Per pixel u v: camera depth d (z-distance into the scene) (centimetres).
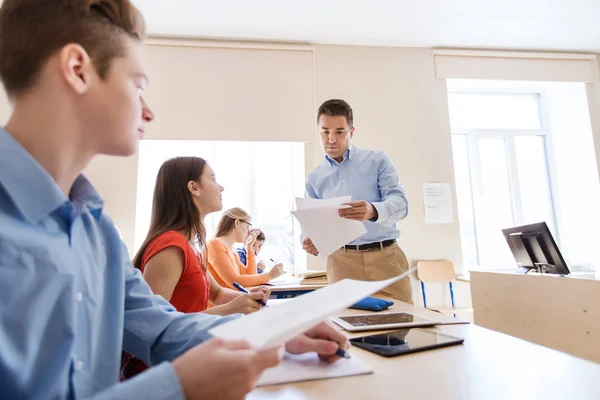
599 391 48
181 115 334
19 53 45
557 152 405
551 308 184
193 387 36
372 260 180
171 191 123
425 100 365
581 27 345
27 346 40
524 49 381
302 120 348
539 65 382
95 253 60
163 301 75
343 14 318
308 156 346
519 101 414
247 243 317
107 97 49
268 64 350
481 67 375
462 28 344
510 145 404
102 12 49
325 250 137
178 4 300
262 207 370
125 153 53
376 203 156
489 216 392
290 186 375
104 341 58
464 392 49
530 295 196
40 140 46
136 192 322
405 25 336
